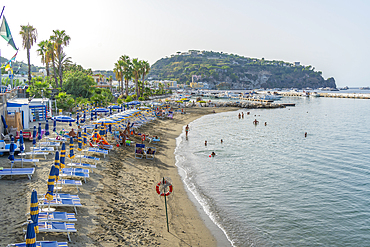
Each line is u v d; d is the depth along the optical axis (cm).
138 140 3347
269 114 8212
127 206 1452
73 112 4494
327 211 1686
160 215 1443
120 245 1067
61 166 1276
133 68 9538
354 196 1950
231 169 2488
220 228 1393
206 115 7531
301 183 2200
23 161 1675
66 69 7869
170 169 2317
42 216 1054
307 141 4109
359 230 1457
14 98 3344
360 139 4362
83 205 1329
